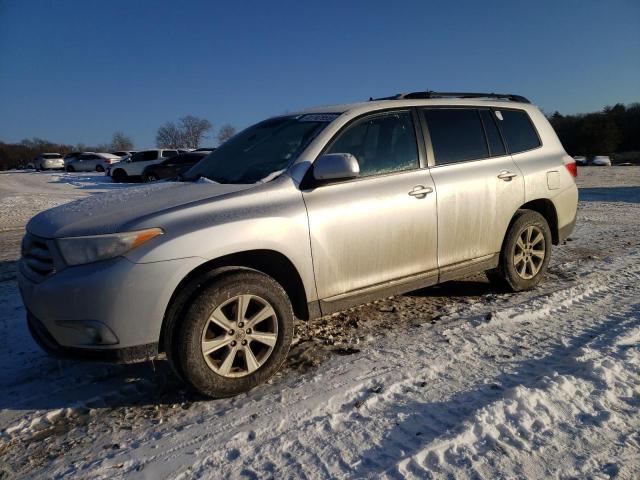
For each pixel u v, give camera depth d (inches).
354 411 107.7
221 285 112.4
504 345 138.7
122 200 126.6
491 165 170.2
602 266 221.3
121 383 126.8
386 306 176.1
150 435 103.3
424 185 149.6
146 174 865.5
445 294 187.8
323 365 131.1
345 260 134.0
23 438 104.4
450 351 135.6
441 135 161.3
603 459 88.9
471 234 162.9
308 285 128.4
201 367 111.3
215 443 99.0
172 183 146.6
